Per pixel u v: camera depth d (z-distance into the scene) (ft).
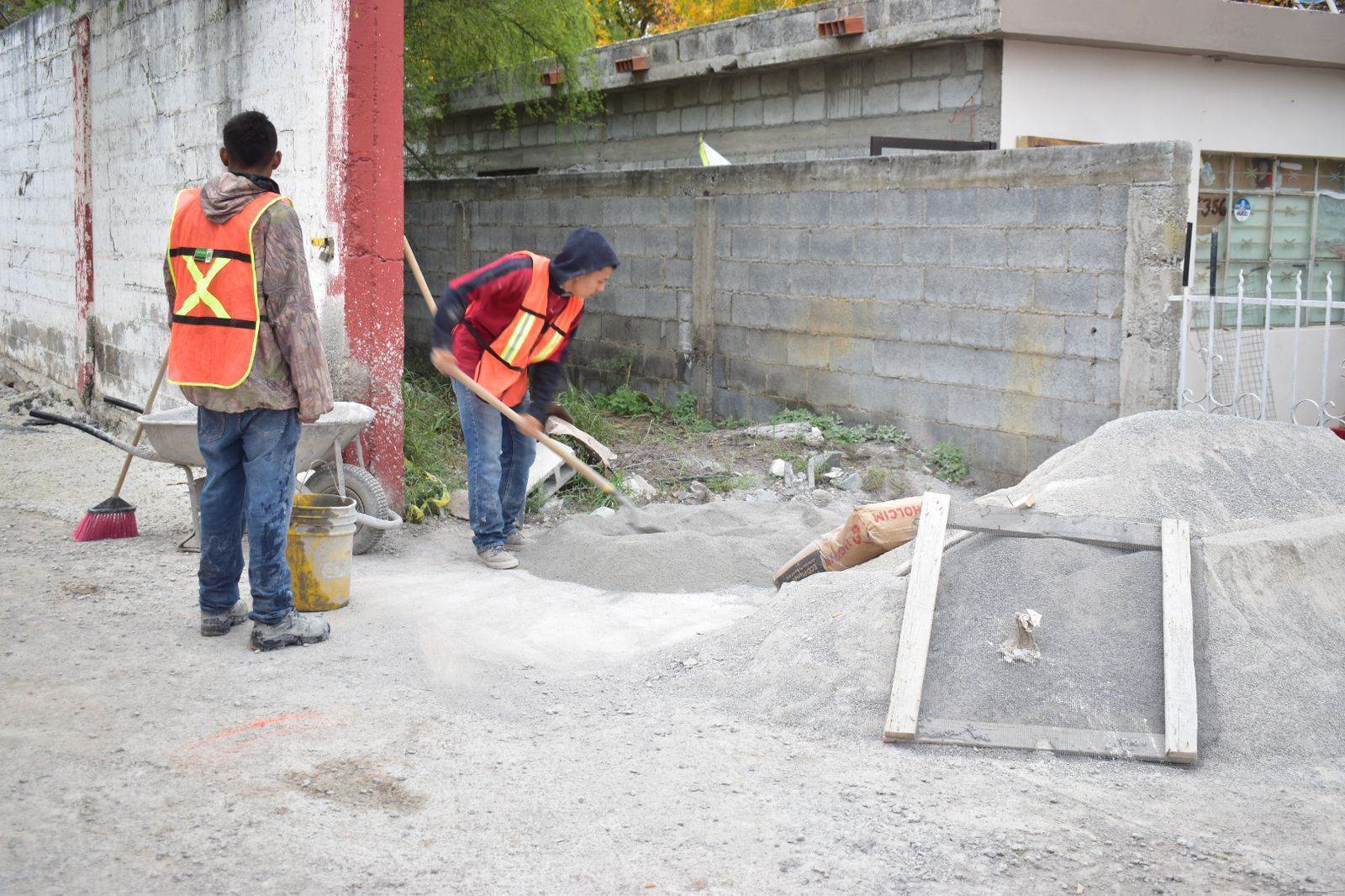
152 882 9.61
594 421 30.50
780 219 30.86
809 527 21.75
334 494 19.54
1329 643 13.66
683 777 11.65
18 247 41.70
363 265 21.93
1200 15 32.55
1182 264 23.27
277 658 14.97
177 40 27.84
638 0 69.77
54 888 9.48
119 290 32.42
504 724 13.00
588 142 45.24
